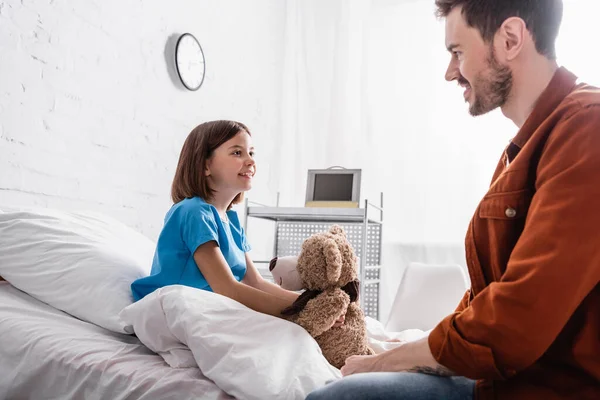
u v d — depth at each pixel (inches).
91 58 75.6
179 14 96.0
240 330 39.6
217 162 55.6
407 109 126.6
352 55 131.9
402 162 125.6
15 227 54.2
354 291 48.0
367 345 47.5
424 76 126.1
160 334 42.1
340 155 130.0
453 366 26.0
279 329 40.7
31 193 66.0
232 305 41.8
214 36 107.3
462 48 31.1
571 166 25.1
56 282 50.4
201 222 49.7
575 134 25.9
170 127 93.0
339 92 131.6
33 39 66.4
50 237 53.7
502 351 24.2
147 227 87.0
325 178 109.6
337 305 44.4
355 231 114.1
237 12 115.6
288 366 37.0
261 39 126.3
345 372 32.0
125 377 38.6
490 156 119.5
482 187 119.5
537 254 24.0
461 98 122.7
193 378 37.7
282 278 50.6
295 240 116.0
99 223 60.6
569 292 23.2
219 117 108.9
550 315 23.3
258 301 46.9
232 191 56.8
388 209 125.3
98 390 39.0
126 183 82.4
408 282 90.3
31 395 41.6
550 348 26.4
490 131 119.7
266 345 38.5
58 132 69.9
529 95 30.6
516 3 29.3
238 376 35.7
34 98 66.5
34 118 66.4
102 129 77.5
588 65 110.3
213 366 37.4
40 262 51.8
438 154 123.3
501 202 29.2
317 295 46.2
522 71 30.1
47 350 42.3
